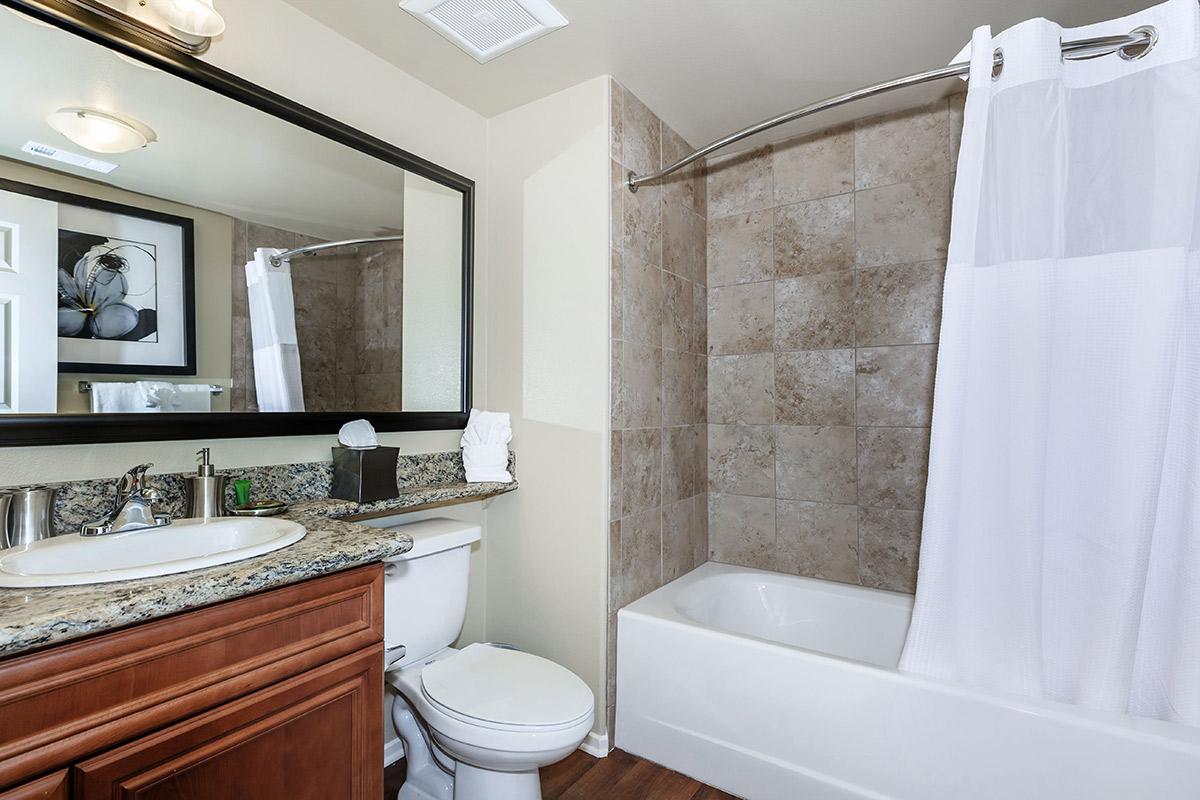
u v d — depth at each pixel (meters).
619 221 2.04
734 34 1.79
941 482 1.46
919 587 1.51
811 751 1.61
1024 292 1.38
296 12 1.67
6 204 1.13
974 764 1.39
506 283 2.23
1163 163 1.26
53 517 1.16
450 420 2.10
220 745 0.96
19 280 1.14
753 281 2.56
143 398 1.31
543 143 2.14
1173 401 1.32
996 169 1.42
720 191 2.64
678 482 2.40
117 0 1.28
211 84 1.42
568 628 2.04
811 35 1.80
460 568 1.81
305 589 1.09
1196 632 1.28
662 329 2.30
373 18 1.70
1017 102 1.39
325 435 1.71
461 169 2.19
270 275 1.56
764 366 2.54
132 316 1.30
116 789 0.84
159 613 0.87
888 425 2.27
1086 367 1.36
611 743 2.00
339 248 1.74
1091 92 1.36
